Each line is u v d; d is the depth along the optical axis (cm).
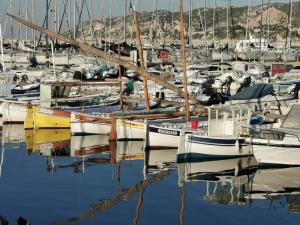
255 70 5412
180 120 3062
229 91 4209
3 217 1708
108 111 3506
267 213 1794
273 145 2442
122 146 3028
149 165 2533
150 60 6219
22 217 1709
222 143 2530
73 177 2294
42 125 3544
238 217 1745
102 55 2867
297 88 3706
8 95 4188
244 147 2528
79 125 3288
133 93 4097
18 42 7031
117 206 1850
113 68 5181
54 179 2252
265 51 7050
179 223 1672
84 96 3856
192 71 5159
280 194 2044
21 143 3100
